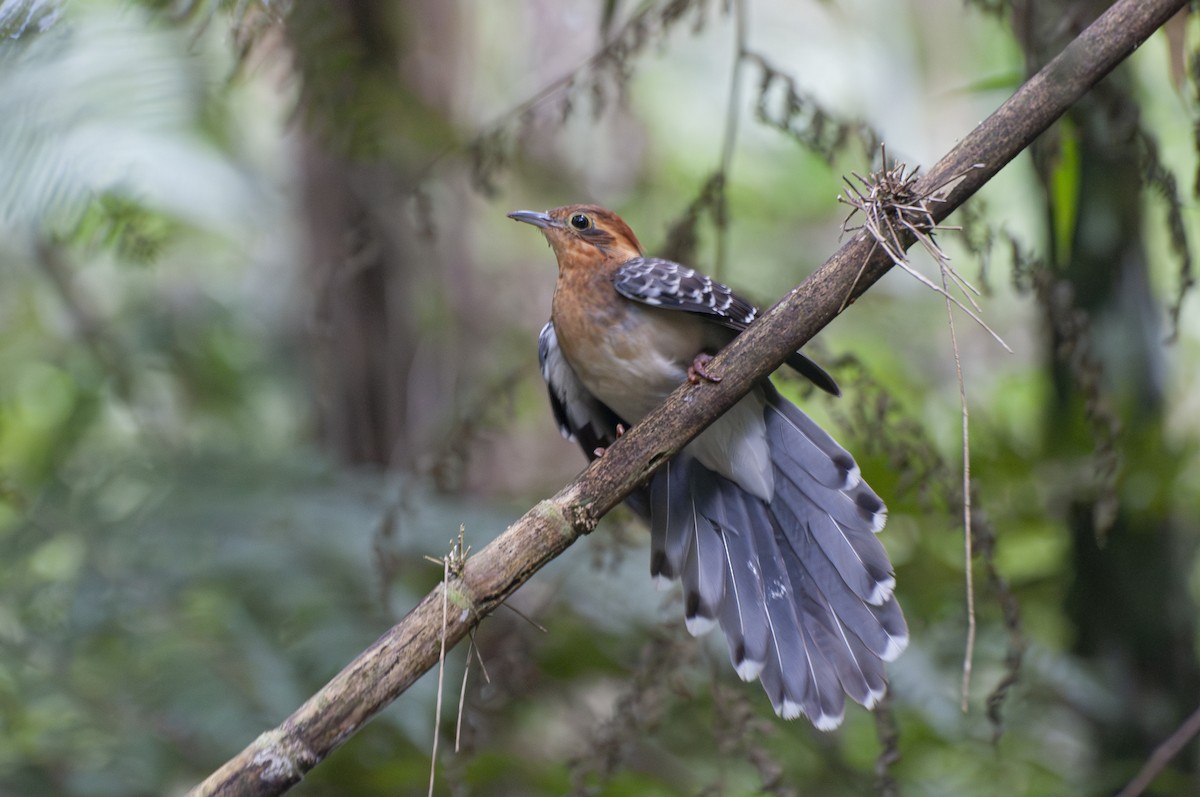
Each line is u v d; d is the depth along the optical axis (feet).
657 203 50.06
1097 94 22.86
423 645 16.38
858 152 29.22
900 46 52.85
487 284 42.57
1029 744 30.37
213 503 31.27
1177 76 23.00
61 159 20.24
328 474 33.37
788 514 22.80
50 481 32.73
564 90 26.35
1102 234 27.20
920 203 17.03
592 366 24.49
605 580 30.32
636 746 26.20
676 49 52.60
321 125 26.07
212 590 29.01
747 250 50.14
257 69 23.41
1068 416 28.43
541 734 31.19
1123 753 27.73
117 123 20.62
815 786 30.30
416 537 30.27
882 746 22.34
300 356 41.29
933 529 30.83
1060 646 30.76
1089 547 28.14
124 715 27.43
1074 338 22.88
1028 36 23.72
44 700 27.68
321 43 24.27
